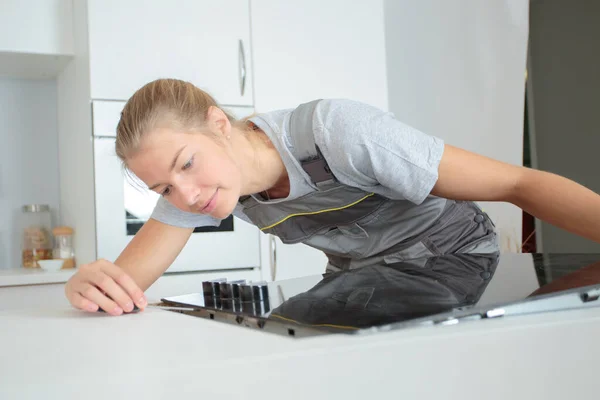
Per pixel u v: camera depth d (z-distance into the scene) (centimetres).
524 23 236
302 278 96
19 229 282
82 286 88
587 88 291
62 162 285
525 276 72
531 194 95
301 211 123
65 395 38
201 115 105
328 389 41
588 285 59
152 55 251
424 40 281
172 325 66
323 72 281
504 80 244
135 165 103
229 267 258
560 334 47
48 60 266
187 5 258
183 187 102
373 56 292
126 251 124
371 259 132
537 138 301
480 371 44
